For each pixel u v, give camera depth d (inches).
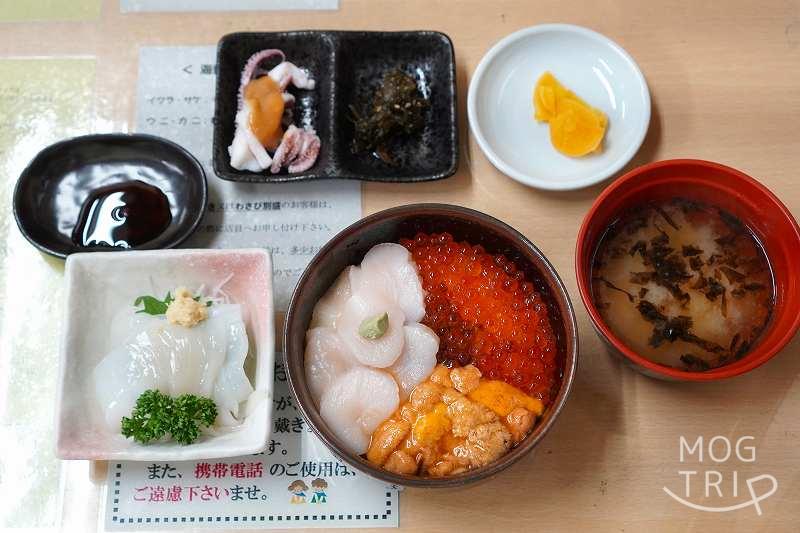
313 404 14.3
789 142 18.2
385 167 18.2
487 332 15.3
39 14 19.0
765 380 16.5
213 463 16.0
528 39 18.8
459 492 15.8
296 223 17.7
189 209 17.5
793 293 15.1
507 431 14.2
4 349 16.8
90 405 15.3
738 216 16.3
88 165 18.0
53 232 17.5
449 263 15.8
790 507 15.8
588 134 17.9
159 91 18.6
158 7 19.1
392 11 19.1
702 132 18.3
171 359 15.2
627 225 16.4
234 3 19.1
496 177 18.0
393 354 14.8
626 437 16.2
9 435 16.3
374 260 15.7
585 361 16.6
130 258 15.6
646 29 19.0
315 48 18.7
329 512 15.8
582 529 15.7
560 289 14.5
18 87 18.6
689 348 15.6
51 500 15.9
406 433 14.3
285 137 17.6
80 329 15.4
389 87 18.1
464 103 18.7
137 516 15.7
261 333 15.5
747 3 19.0
